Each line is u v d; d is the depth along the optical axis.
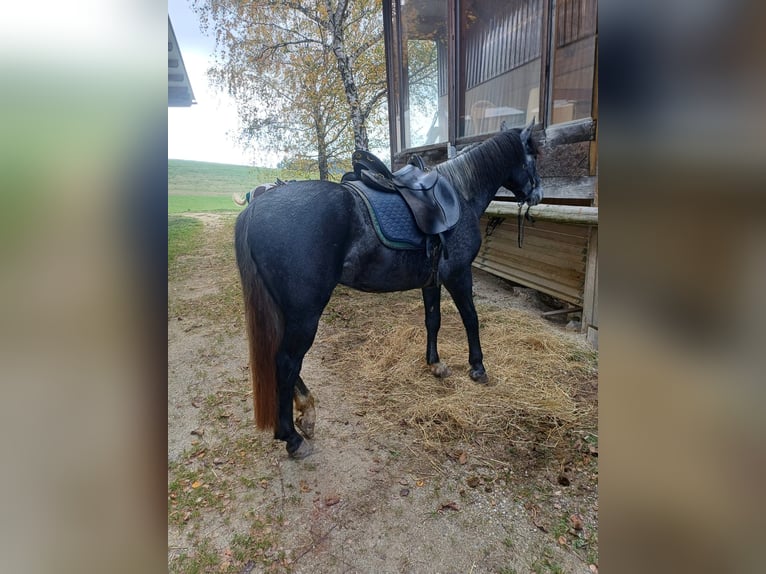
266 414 1.74
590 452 1.88
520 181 2.45
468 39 4.28
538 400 2.26
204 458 1.91
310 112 7.93
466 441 1.97
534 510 1.57
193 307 4.24
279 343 1.75
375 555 1.41
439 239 1.98
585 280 2.99
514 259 4.02
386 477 1.76
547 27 3.06
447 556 1.40
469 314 2.35
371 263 1.91
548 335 3.04
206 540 1.48
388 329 3.32
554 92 3.12
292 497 1.67
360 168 2.03
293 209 1.70
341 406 2.29
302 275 1.68
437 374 2.52
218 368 2.83
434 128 5.12
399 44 5.29
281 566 1.38
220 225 9.76
